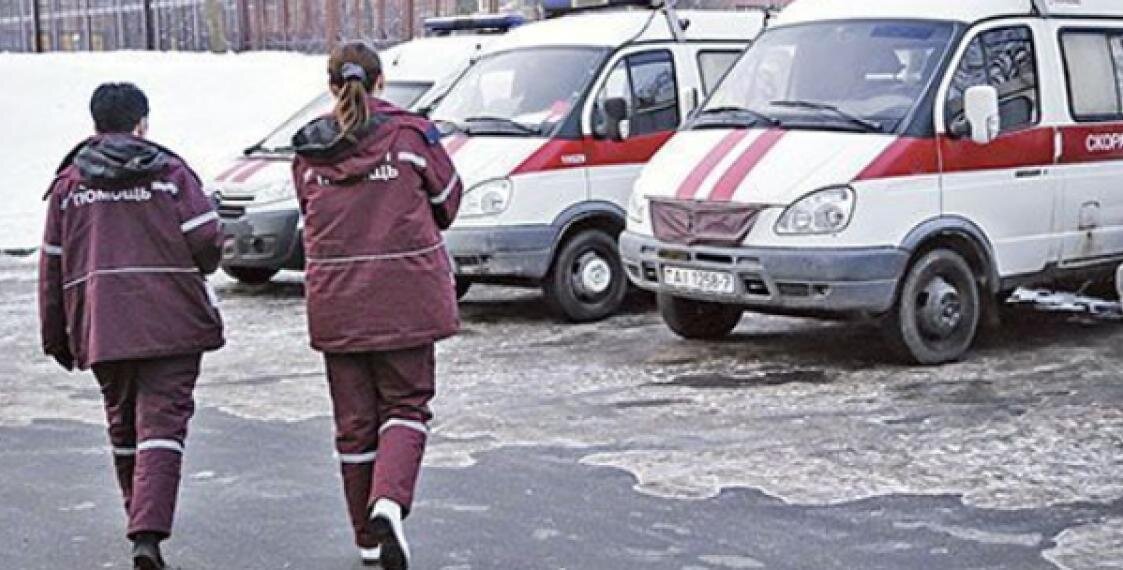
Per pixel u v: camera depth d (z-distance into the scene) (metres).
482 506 11.36
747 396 15.19
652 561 10.00
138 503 9.81
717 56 21.83
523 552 10.23
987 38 17.23
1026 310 20.33
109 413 10.34
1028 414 14.04
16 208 34.69
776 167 16.39
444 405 15.05
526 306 22.08
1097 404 14.42
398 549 9.47
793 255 15.89
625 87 20.83
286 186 22.88
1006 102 17.17
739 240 16.27
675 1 23.47
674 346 18.30
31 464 12.98
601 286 20.48
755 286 16.28
